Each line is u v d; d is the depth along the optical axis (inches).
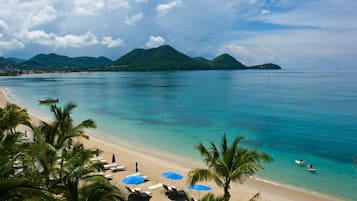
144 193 829.2
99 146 1391.5
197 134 1721.2
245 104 3075.8
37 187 355.3
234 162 592.1
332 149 1425.9
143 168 1087.0
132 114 2433.6
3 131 839.1
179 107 2854.3
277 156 1305.4
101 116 2324.1
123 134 1704.0
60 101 3299.7
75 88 5088.6
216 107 2864.2
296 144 1520.7
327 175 1064.8
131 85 5718.5
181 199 832.3
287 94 4104.3
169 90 4704.7
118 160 1174.3
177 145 1467.8
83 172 520.4
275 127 1936.5
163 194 861.8
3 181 337.4
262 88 5064.0
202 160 1222.9
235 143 622.2
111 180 950.4
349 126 1968.5
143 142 1520.7
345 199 870.4
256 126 1967.3
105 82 6712.6
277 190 924.0
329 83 6259.8
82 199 412.2
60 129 727.7
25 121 861.8
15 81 7317.9
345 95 3937.0
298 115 2404.0
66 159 598.5
